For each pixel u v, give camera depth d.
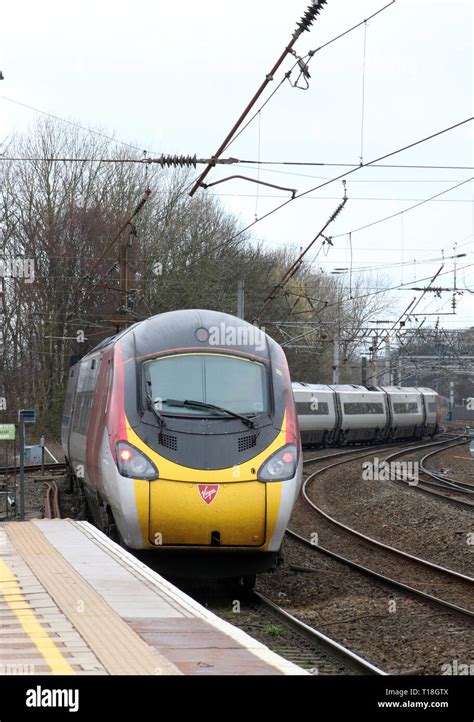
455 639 11.70
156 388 14.14
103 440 14.49
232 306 53.16
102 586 10.05
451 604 13.72
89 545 12.98
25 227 49.44
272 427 14.09
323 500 30.78
